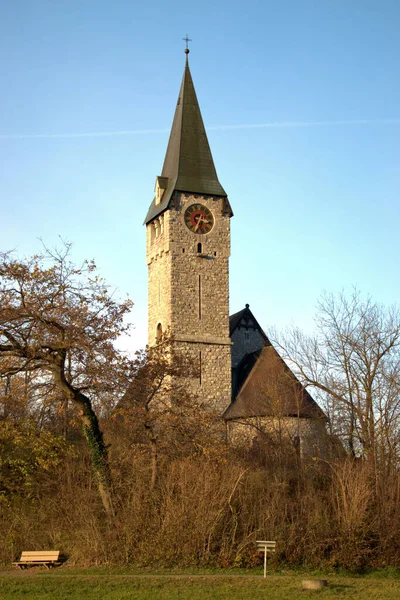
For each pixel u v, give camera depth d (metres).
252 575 36.16
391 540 40.62
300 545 39.69
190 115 73.81
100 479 43.38
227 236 71.88
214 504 39.88
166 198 71.31
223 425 64.75
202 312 69.81
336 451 54.44
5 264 40.75
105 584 32.84
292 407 61.94
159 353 48.31
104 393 44.31
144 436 48.72
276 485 43.06
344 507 41.25
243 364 73.81
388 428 48.91
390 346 55.16
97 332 42.88
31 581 33.62
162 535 39.00
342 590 32.31
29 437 43.31
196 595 30.80
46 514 45.00
